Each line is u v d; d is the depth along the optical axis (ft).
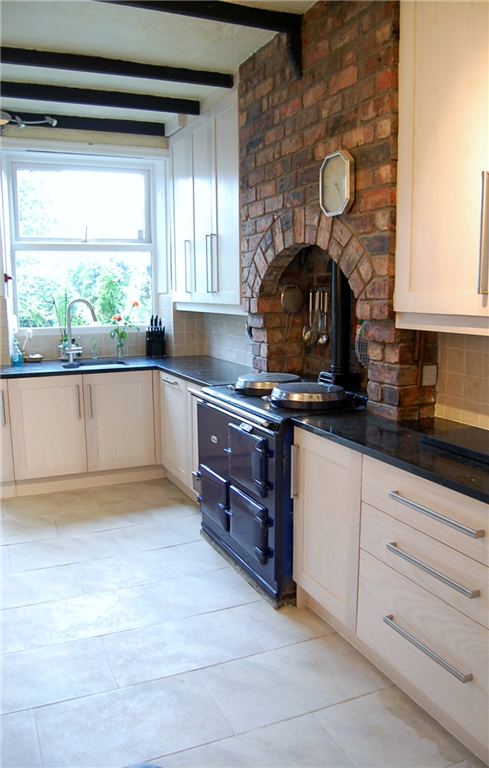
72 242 14.94
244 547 8.79
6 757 5.59
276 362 10.62
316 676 6.74
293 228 8.95
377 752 5.61
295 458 7.68
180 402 12.28
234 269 11.07
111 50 9.67
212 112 11.57
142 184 15.48
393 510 5.99
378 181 7.00
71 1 7.95
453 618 5.32
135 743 5.75
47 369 13.01
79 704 6.29
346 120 7.52
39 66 9.67
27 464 12.80
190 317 15.42
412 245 6.61
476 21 5.59
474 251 5.82
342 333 9.00
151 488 13.37
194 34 9.07
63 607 8.23
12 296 14.49
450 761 5.49
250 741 5.76
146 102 11.85
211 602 8.34
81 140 13.73
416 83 6.38
